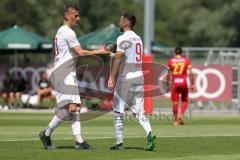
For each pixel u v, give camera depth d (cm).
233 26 16250
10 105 8169
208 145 3519
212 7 16825
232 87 7850
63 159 2858
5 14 14662
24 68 8544
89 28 17150
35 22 15225
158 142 3669
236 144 3581
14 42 8269
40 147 3341
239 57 7869
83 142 3278
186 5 17188
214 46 16788
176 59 5600
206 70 7838
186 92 5566
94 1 17425
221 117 6888
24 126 5125
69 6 3269
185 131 4644
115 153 3098
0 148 3284
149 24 7794
